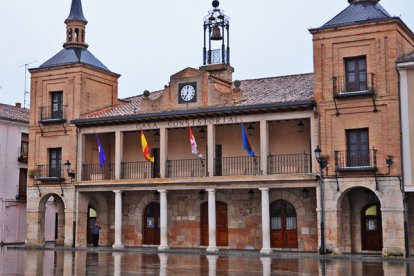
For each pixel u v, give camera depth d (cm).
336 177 2720
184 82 3203
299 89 3130
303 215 2970
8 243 4097
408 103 2619
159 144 3350
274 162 3017
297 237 2984
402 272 1900
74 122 3388
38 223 3472
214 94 3125
